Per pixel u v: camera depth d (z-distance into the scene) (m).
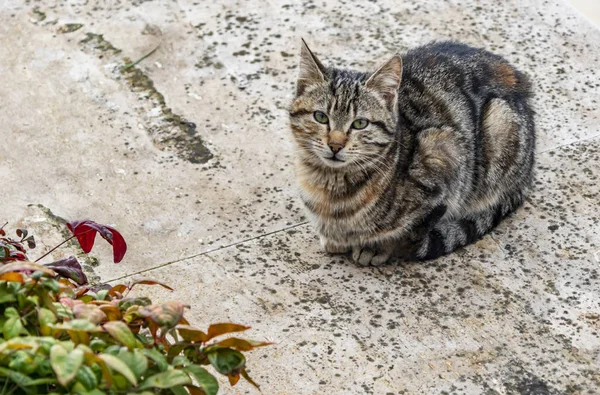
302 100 4.93
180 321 2.89
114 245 3.49
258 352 4.29
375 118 4.80
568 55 6.65
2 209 5.23
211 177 5.57
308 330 4.43
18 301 2.80
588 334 4.40
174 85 6.38
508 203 5.21
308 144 4.89
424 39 6.83
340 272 4.86
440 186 4.93
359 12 7.16
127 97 6.26
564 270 4.82
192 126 6.00
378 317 4.52
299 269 4.88
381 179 4.84
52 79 6.42
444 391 4.08
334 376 4.16
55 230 5.08
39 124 5.98
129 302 2.99
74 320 2.67
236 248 5.01
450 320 4.50
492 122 5.20
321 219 4.96
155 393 2.78
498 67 5.48
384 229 4.90
